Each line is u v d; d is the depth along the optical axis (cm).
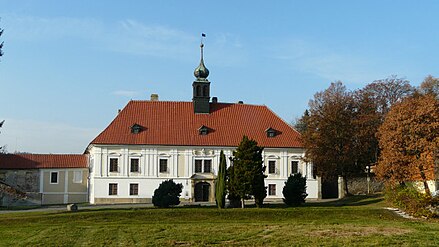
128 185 7581
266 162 7981
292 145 8075
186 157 7781
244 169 5731
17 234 3616
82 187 8119
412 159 5703
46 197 7944
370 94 8375
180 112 8238
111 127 7781
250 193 5725
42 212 5281
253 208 5447
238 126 8212
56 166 8056
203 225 4069
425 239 3203
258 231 3612
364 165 8112
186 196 7662
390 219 4856
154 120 8025
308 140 7531
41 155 8200
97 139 7575
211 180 7744
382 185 8062
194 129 8019
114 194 7538
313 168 8062
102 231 3656
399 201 5303
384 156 5888
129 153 7644
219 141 7919
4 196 7275
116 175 7569
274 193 7925
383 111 8306
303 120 8181
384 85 8475
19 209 6316
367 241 3138
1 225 4425
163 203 5753
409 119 5691
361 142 7531
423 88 9569
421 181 5825
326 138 7412
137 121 7950
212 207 5825
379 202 6359
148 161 7681
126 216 4875
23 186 7900
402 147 5794
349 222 4469
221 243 3125
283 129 8325
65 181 8056
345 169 7800
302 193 6269
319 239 3219
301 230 3662
